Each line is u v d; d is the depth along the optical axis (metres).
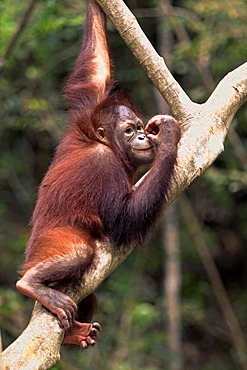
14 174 23.28
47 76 22.11
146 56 10.13
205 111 10.04
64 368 18.86
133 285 21.72
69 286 8.91
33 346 8.11
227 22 19.55
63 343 9.18
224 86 10.30
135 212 9.43
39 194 9.89
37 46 20.89
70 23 18.27
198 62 20.41
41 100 20.47
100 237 9.38
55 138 21.27
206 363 23.00
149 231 9.60
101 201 9.56
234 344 22.45
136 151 10.09
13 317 19.61
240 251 25.12
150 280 23.52
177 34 21.77
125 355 19.75
